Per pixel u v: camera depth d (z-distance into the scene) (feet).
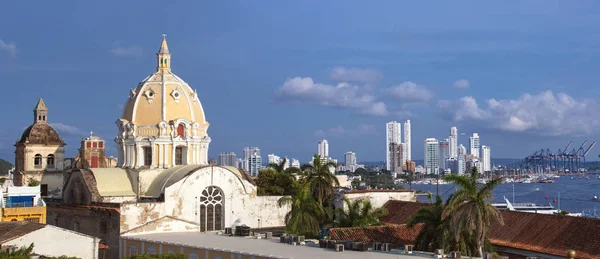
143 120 385.50
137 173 367.45
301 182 376.89
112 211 324.19
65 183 378.94
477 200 244.01
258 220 372.58
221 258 252.62
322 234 309.63
